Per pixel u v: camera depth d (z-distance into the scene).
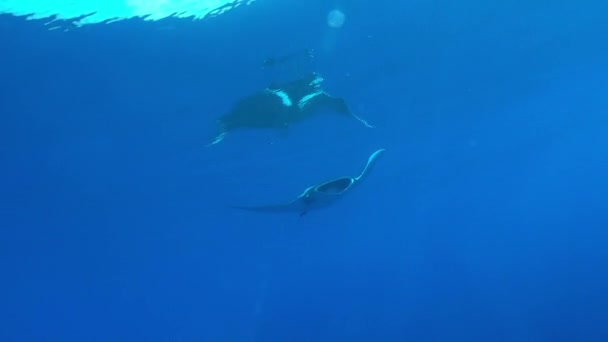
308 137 14.64
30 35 7.66
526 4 11.72
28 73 8.53
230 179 16.77
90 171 13.20
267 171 16.92
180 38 8.60
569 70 18.88
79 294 29.88
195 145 13.18
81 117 10.39
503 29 12.70
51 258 20.83
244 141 13.56
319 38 9.84
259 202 20.20
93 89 9.47
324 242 35.12
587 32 15.33
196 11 8.02
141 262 25.73
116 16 7.69
